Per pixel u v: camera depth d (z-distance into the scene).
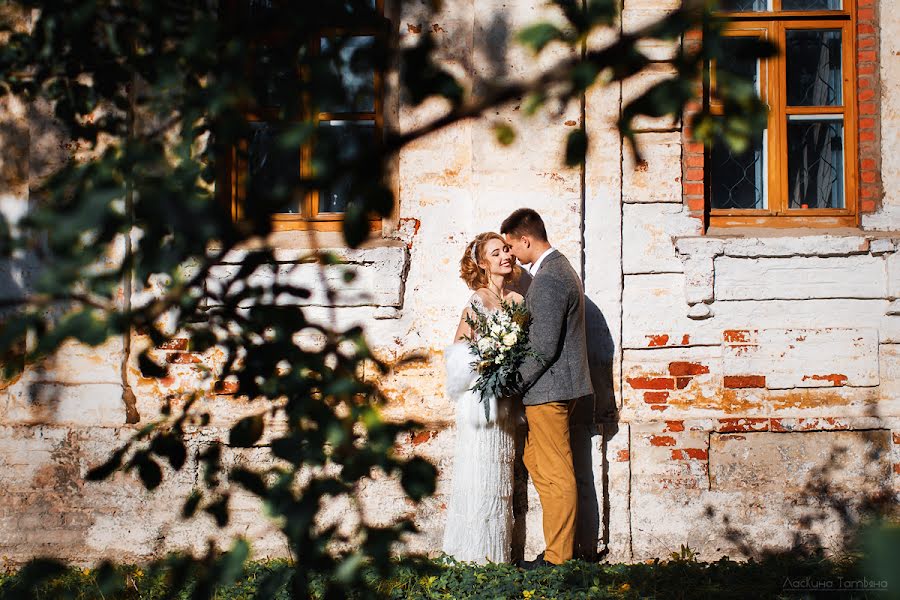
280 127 1.60
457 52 5.70
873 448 5.70
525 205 5.71
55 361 5.72
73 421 5.72
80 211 1.51
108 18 2.10
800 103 6.00
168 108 1.97
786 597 4.62
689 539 5.64
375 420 1.87
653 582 4.91
